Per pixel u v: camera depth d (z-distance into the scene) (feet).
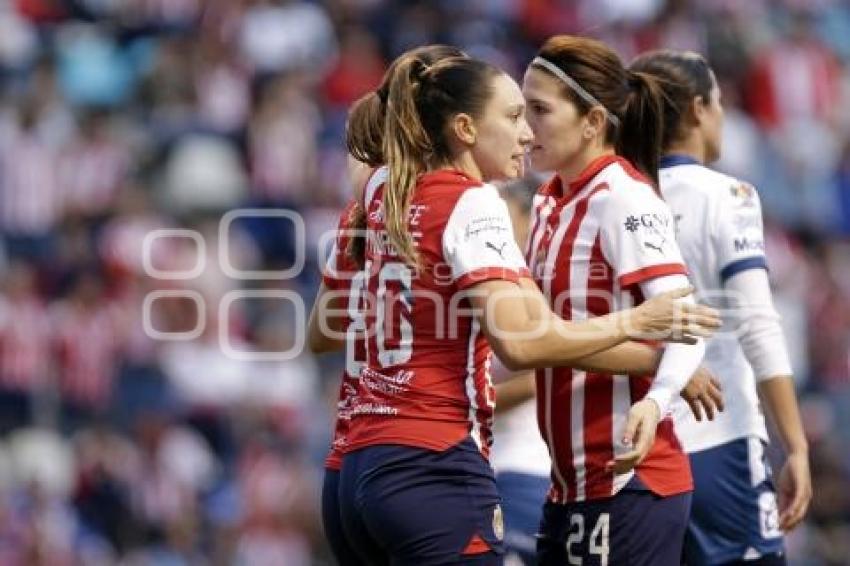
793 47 200.64
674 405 68.59
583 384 63.16
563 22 203.72
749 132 190.29
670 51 74.02
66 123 170.81
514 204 78.33
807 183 190.80
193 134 169.48
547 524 64.90
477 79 60.44
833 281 175.94
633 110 65.26
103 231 157.58
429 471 58.75
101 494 139.23
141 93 177.27
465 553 58.70
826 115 200.03
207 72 178.70
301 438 144.46
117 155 166.09
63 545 135.85
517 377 75.20
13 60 183.52
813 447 141.08
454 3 201.16
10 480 138.21
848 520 139.74
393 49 193.67
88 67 183.32
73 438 142.20
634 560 62.90
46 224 162.71
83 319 146.00
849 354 167.94
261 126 169.37
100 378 145.69
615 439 62.75
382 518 58.90
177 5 192.75
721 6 204.64
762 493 71.61
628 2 204.54
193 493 141.49
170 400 145.69
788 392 69.92
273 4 191.83
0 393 142.92
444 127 60.59
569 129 63.93
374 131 63.87
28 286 145.69
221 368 147.74
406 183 59.98
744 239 70.38
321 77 184.34
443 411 59.06
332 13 194.90
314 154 171.63
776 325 70.18
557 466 64.08
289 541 139.13
